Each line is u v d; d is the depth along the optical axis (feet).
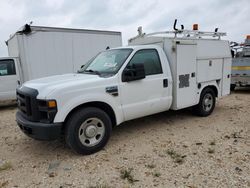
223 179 9.68
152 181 9.81
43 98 11.32
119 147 13.53
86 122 12.44
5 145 14.58
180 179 9.86
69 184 9.87
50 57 30.25
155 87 15.29
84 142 12.50
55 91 11.37
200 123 17.75
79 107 12.58
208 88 19.39
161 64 15.75
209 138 14.46
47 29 29.58
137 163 11.45
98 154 12.69
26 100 12.05
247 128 16.17
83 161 11.91
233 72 33.65
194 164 11.10
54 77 14.57
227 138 14.34
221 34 19.77
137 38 18.71
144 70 14.25
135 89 14.29
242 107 22.97
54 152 13.25
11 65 27.25
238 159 11.39
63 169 11.15
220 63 19.94
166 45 16.33
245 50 33.55
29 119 12.05
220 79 20.26
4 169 11.37
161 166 11.06
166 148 13.14
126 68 14.01
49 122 11.41
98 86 12.72
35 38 28.81
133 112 14.47
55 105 11.34
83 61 33.22
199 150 12.67
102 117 12.90
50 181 10.17
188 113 20.58
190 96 17.63
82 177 10.38
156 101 15.47
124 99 13.88
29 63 28.66
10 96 27.27
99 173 10.66
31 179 10.41
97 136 13.03
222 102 25.82
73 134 11.99
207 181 9.59
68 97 11.69
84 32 32.73
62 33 30.86
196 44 17.35
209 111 19.77
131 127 17.26
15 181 10.27
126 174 10.23
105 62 15.35
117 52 15.57
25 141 15.21
